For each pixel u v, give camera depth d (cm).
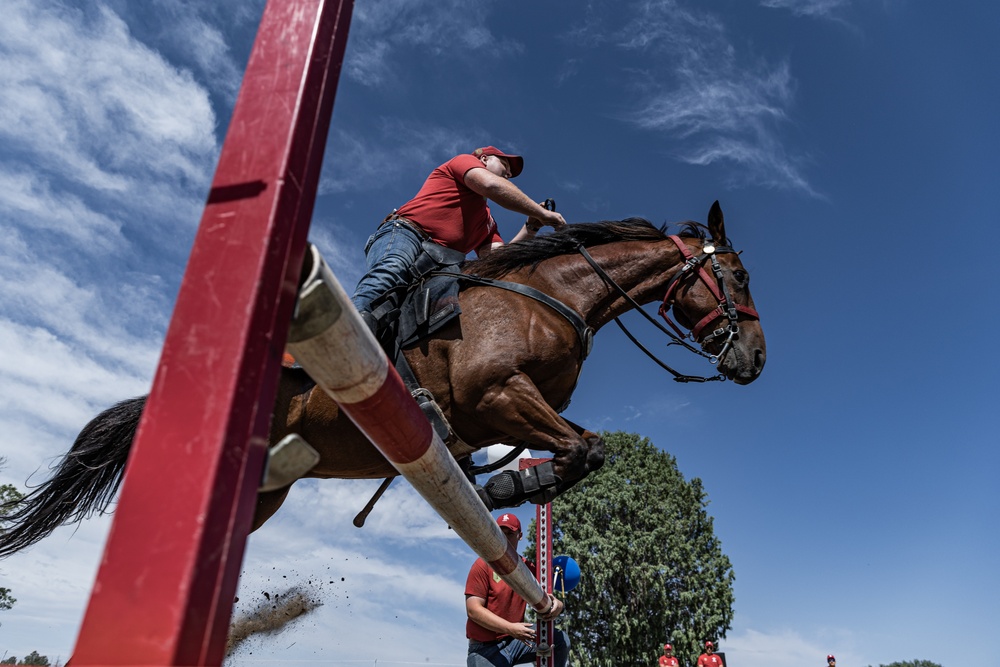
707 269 322
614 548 2602
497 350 253
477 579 430
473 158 300
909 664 6331
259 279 80
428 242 287
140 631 62
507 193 291
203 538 66
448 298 260
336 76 105
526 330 260
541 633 416
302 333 100
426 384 254
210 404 73
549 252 298
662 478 2848
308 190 94
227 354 75
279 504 263
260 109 94
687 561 2644
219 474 69
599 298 300
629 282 311
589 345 279
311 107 96
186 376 75
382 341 255
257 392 77
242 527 73
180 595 63
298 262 90
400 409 135
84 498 257
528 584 289
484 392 250
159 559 65
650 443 2966
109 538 67
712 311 318
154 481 70
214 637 66
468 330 258
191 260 83
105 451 257
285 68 97
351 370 116
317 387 241
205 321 78
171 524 67
